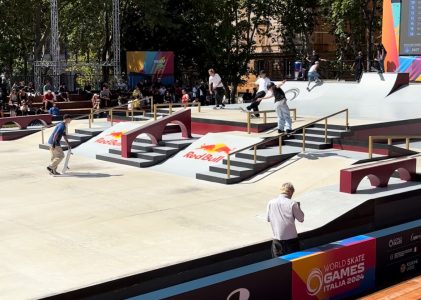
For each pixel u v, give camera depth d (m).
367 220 12.15
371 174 13.01
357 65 30.77
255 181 15.31
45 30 46.12
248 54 47.19
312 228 11.06
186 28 44.88
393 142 19.14
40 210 12.74
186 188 14.88
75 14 45.00
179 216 12.20
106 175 16.61
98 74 42.16
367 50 41.03
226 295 8.23
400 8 29.84
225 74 46.88
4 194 14.30
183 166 17.34
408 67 29.81
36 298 7.73
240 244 10.27
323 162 15.74
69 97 34.47
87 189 14.82
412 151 16.17
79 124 24.64
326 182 14.33
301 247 10.84
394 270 11.00
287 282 8.99
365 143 16.50
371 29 41.12
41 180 15.95
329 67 45.16
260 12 45.97
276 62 51.66
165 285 9.07
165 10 42.84
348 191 12.72
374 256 10.54
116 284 8.48
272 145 17.77
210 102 35.88
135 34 44.66
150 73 37.72
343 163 15.41
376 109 22.69
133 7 44.50
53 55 36.75
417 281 9.55
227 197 13.87
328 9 45.12
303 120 19.81
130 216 12.21
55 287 8.19
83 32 48.88
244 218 12.03
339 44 46.09
